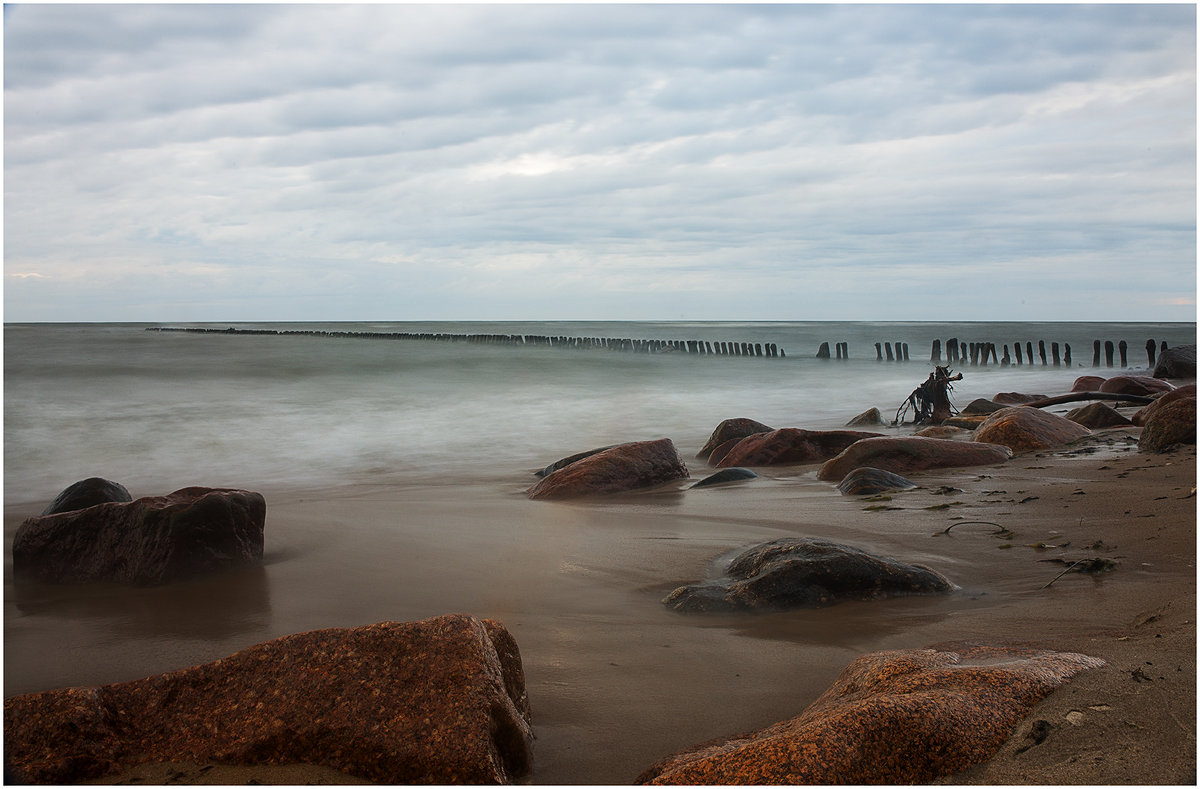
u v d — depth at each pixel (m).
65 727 2.83
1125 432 10.88
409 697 2.84
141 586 5.63
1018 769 2.37
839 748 2.42
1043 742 2.47
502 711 2.85
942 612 4.36
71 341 49.72
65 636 4.69
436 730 2.74
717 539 6.40
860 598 4.60
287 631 4.68
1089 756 2.37
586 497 8.52
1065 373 30.14
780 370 32.06
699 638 4.23
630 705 3.46
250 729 2.85
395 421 16.11
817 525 6.61
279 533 7.03
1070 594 4.45
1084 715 2.59
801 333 94.69
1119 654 3.14
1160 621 3.71
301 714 2.85
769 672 3.75
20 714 2.87
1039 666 2.92
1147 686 2.75
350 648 3.00
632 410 18.02
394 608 4.98
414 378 25.08
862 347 58.91
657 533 6.70
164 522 5.77
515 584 5.36
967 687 2.74
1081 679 2.86
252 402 18.61
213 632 4.70
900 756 2.45
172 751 2.84
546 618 4.64
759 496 8.06
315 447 13.05
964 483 7.90
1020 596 4.54
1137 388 16.39
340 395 20.28
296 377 24.67
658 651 4.07
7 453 12.38
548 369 29.91
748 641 4.14
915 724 2.49
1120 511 6.13
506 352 44.75
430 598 5.14
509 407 18.41
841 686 3.17
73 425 15.04
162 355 35.31
